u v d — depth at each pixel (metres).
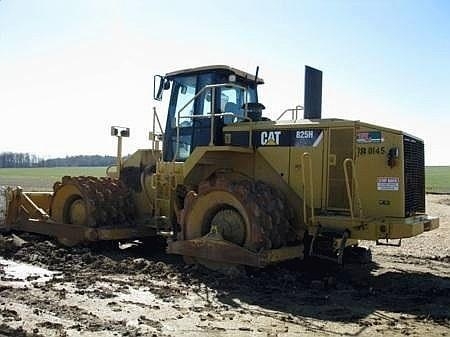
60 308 6.37
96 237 10.36
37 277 8.14
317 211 8.55
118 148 11.66
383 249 12.18
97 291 7.26
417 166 8.73
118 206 10.92
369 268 9.47
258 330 5.69
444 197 33.91
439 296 7.38
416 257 11.06
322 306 6.78
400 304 6.93
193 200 8.80
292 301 6.99
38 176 62.97
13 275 8.31
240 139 9.39
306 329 5.78
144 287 7.58
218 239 8.37
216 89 9.71
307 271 8.90
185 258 8.83
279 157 8.92
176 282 7.93
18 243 10.55
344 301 7.05
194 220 8.85
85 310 6.32
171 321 5.96
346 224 8.10
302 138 8.76
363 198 8.28
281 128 8.95
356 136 8.34
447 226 17.20
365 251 9.96
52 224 11.09
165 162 10.05
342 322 6.09
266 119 10.14
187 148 10.10
